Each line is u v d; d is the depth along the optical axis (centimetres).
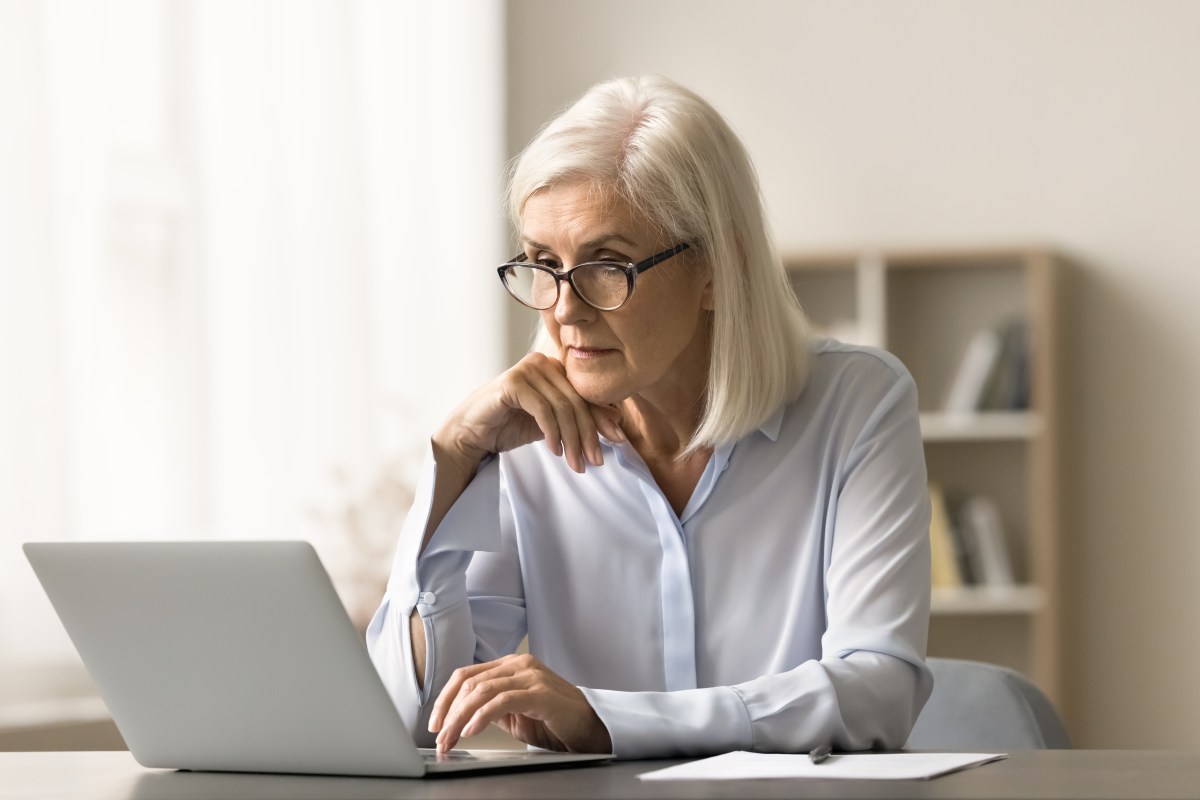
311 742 121
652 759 132
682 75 481
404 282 441
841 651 152
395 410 423
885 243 464
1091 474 444
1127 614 439
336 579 377
